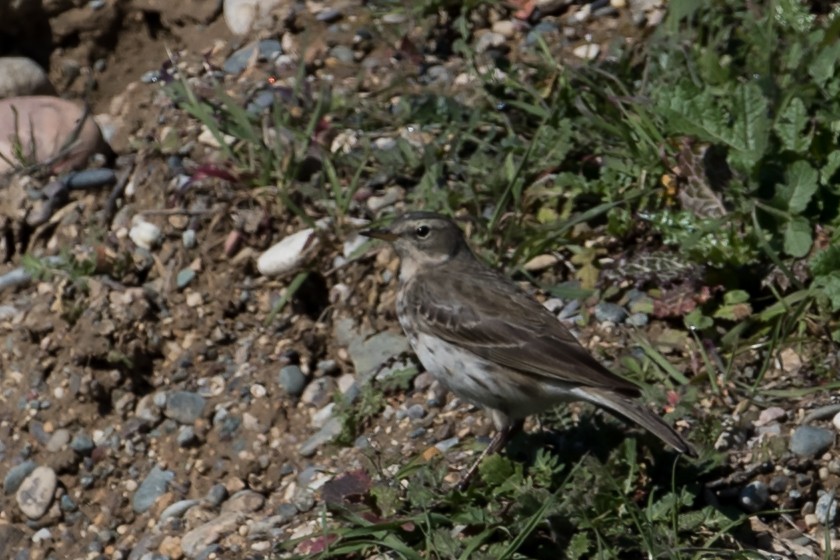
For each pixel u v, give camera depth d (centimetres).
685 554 966
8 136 1426
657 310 1166
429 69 1415
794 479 1045
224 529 1126
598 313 1190
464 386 1077
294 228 1300
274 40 1476
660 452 1038
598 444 1059
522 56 1402
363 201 1305
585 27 1423
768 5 1366
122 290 1292
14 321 1304
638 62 1366
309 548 1032
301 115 1370
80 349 1267
